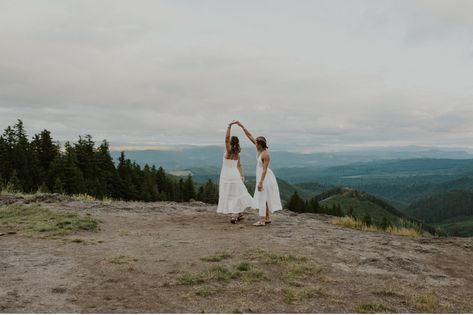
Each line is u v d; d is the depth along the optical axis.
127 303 5.64
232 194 11.70
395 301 6.39
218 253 8.23
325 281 7.02
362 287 6.89
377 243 10.08
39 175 62.50
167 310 5.46
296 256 8.23
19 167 63.22
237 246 8.91
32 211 12.21
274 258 8.04
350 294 6.51
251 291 6.34
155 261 7.66
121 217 12.48
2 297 5.55
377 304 6.02
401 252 9.35
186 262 7.65
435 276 7.84
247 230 10.81
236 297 6.07
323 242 9.67
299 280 6.98
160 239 9.55
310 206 110.38
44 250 8.18
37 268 6.95
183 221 12.25
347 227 13.04
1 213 11.99
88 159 68.94
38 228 10.13
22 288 5.96
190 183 96.31
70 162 61.62
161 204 16.23
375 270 7.86
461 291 7.18
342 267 7.87
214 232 10.51
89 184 62.31
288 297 6.14
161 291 6.18
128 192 73.50
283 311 5.64
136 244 8.99
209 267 7.35
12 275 6.52
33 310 5.18
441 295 6.84
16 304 5.34
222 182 11.77
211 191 97.25
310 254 8.56
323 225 12.50
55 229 10.14
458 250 10.09
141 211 13.84
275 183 11.86
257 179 11.68
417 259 8.91
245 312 5.50
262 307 5.72
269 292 6.34
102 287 6.22
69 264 7.27
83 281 6.43
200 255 8.14
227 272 7.06
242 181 11.90
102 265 7.29
